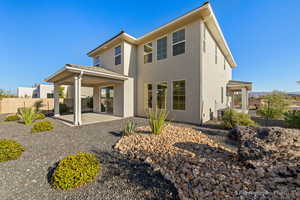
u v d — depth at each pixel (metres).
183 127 6.34
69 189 2.12
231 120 6.15
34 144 4.20
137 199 1.93
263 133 3.13
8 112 13.55
